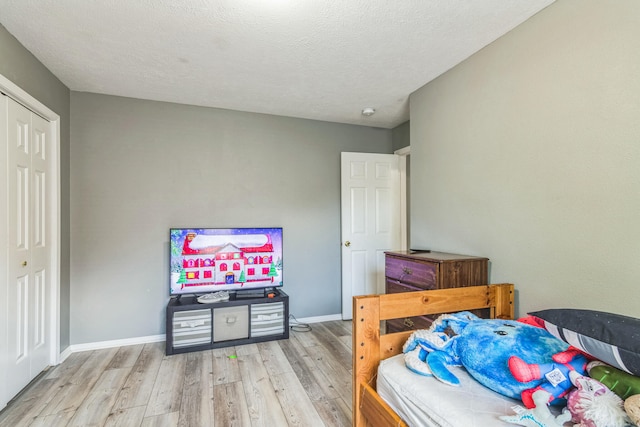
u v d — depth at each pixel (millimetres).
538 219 1749
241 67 2363
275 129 3455
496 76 2006
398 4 1662
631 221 1355
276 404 1948
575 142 1565
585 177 1523
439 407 1065
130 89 2762
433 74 2492
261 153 3393
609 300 1432
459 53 2176
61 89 2596
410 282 2166
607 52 1434
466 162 2250
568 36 1591
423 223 2703
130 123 2938
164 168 3039
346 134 3770
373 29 1888
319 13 1732
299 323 3535
